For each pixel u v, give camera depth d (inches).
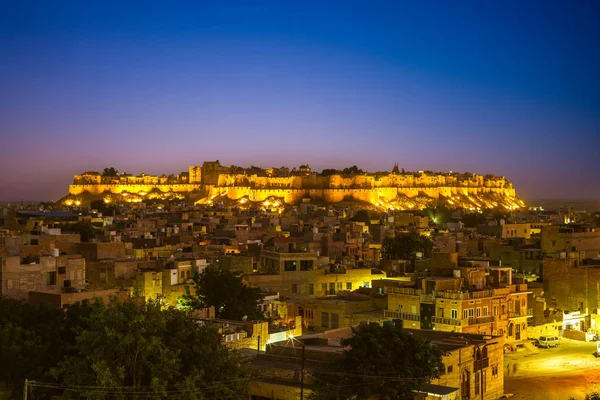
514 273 6156.5
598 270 5565.9
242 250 7121.1
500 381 3855.8
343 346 3245.6
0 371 2992.1
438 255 5206.7
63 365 2866.6
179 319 3095.5
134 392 2738.7
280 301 5206.7
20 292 3927.2
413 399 2928.2
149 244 7037.4
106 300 3934.5
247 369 3031.5
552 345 5137.8
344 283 5925.2
